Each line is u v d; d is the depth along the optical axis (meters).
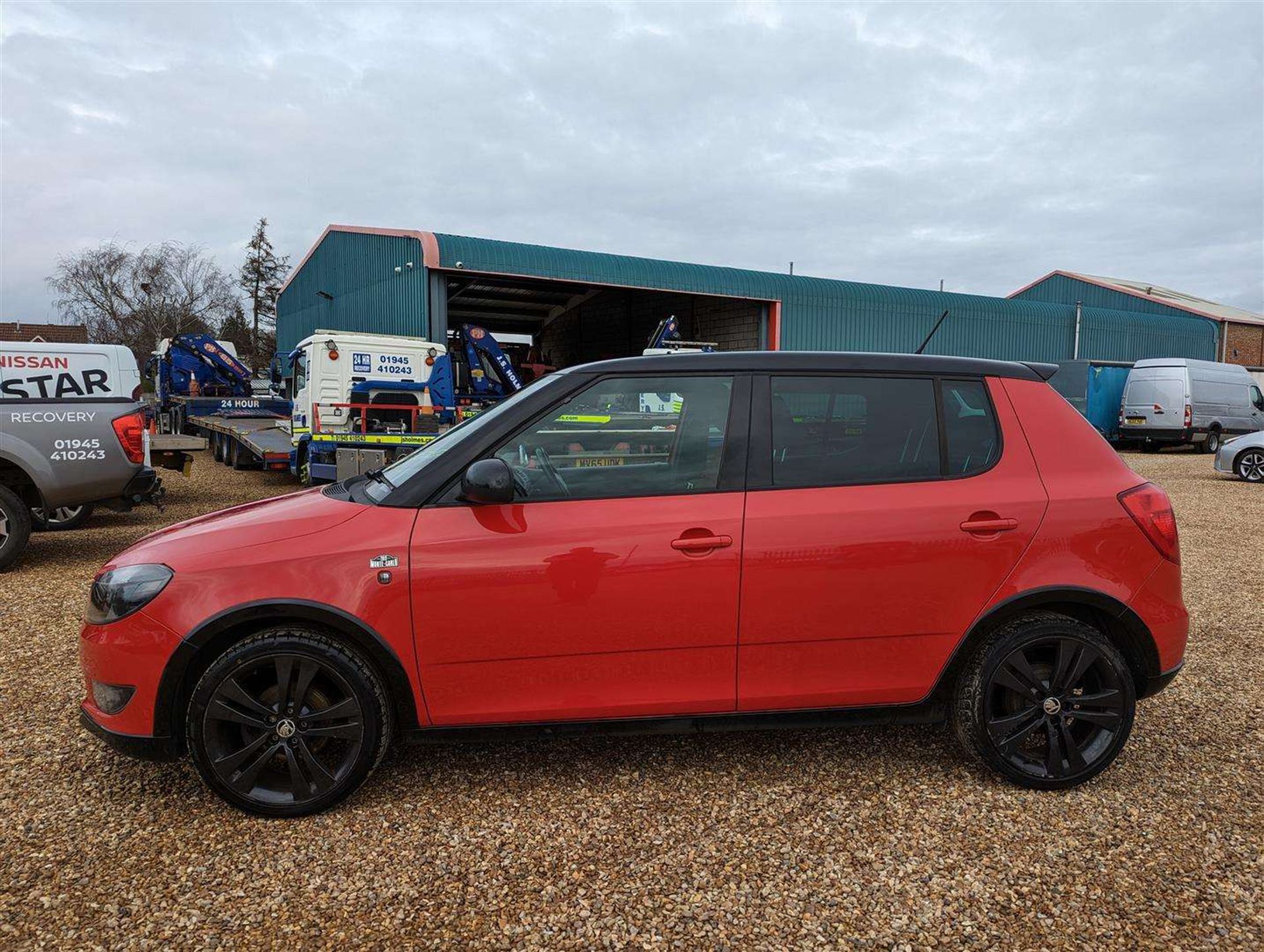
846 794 3.04
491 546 2.82
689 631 2.90
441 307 16.48
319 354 12.68
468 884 2.48
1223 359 33.84
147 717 2.78
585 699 2.91
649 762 3.31
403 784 3.12
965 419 3.13
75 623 5.28
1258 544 8.18
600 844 2.70
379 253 18.05
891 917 2.34
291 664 2.80
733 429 3.01
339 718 2.83
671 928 2.29
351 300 19.73
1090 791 3.08
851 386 3.09
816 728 3.14
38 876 2.52
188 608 2.75
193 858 2.62
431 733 2.90
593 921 2.31
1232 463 14.51
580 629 2.86
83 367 7.75
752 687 2.98
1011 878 2.53
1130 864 2.61
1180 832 2.79
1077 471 3.12
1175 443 22.52
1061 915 2.35
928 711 3.09
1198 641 4.96
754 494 2.96
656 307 23.89
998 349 26.08
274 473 16.16
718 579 2.89
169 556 2.83
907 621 2.99
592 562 2.84
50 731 3.60
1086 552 3.02
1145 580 3.05
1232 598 6.00
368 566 2.78
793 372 3.09
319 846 2.69
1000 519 2.99
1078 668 3.02
